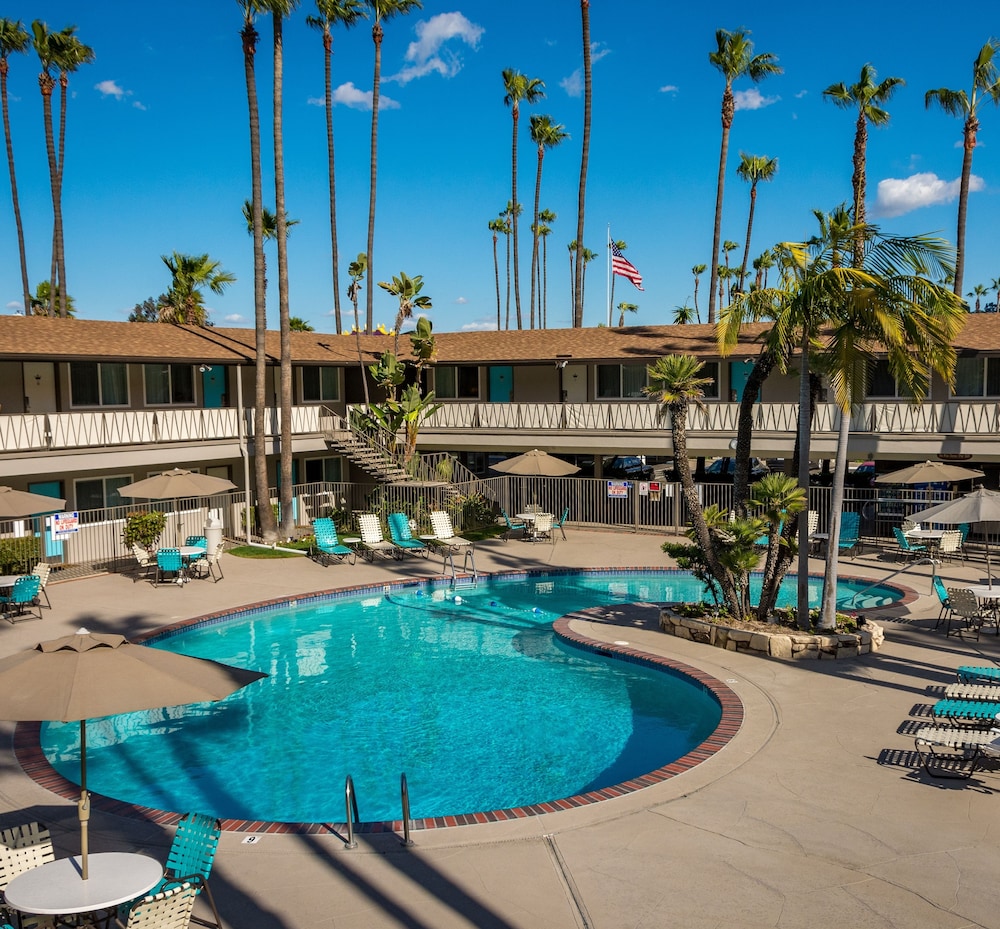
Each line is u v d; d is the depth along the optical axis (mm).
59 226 46844
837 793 10523
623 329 38406
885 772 11133
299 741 13586
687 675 15672
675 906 8062
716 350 31828
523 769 12461
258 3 27688
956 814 9922
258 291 29203
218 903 8258
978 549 27062
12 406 27172
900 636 17859
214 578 24359
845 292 15180
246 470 29953
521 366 37344
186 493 23641
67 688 7082
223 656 18156
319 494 32969
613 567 25750
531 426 34594
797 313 15633
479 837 9531
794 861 8883
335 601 22844
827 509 28391
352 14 41750
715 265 43844
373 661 17781
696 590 23969
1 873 7574
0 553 23266
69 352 26141
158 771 12469
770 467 39844
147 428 27953
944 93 39406
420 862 9008
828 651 16312
